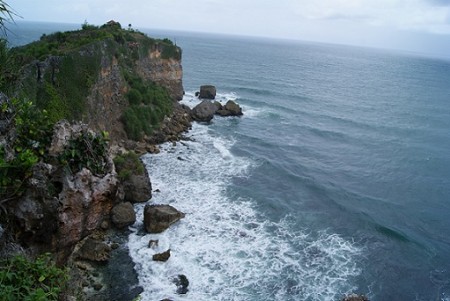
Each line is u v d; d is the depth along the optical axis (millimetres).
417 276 26344
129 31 57062
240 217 30641
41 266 10859
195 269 23578
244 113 67562
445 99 110812
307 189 38312
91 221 18078
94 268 22500
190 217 29391
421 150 55844
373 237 30547
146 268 23078
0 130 13781
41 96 28625
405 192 40562
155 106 49438
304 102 85875
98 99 37500
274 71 141500
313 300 22312
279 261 25469
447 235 32531
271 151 49125
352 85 125125
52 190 15047
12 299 9219
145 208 27406
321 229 30641
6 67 17453
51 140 15875
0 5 11766
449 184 43594
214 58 169250
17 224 13109
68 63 32656
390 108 88812
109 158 18734
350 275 25125
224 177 38219
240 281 23078
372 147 55812
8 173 12719
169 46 62875
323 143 55750
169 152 43062
